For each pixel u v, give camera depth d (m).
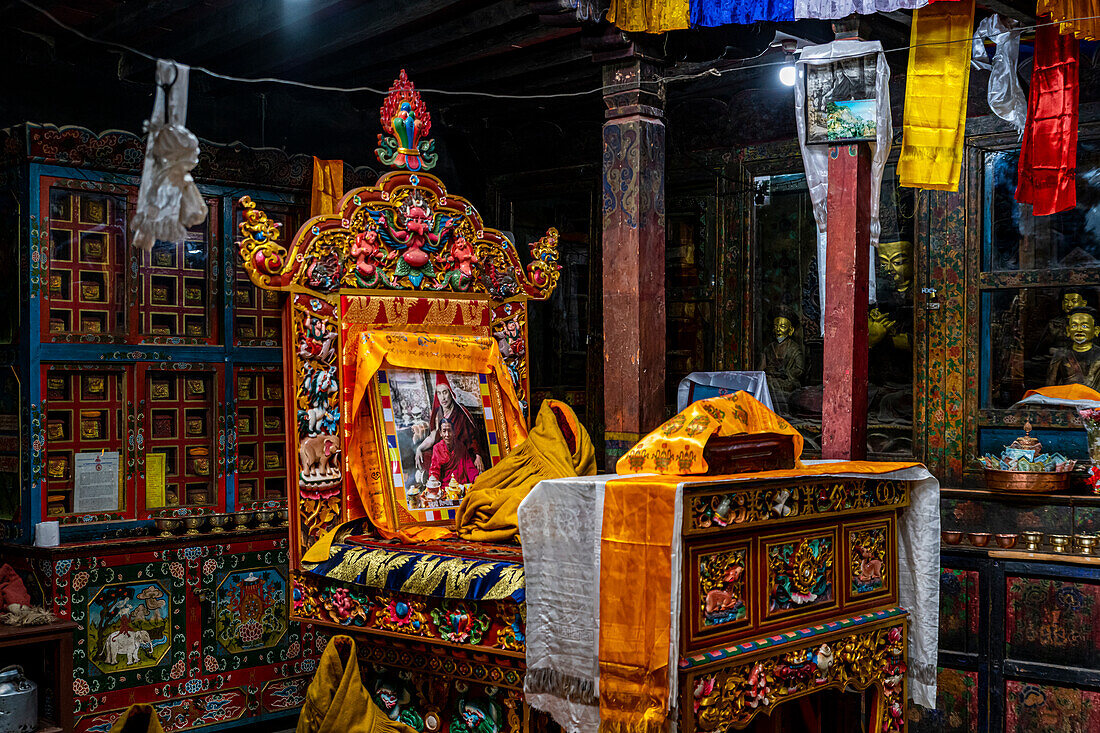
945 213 6.23
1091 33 4.58
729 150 6.97
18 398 5.21
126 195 5.55
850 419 4.61
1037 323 6.01
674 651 3.19
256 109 6.45
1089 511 5.36
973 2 4.57
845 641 3.96
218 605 5.70
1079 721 5.04
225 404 5.92
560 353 7.62
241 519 5.84
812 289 6.72
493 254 4.93
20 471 5.19
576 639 3.46
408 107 4.63
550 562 3.54
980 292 6.14
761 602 3.61
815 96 4.65
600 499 3.40
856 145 4.60
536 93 6.87
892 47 5.64
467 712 3.94
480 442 4.72
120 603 5.33
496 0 5.27
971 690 5.34
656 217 5.04
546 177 7.62
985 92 6.07
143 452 5.60
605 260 5.04
